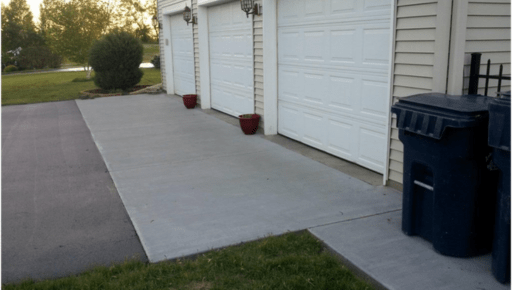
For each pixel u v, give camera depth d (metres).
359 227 4.06
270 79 7.95
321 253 3.63
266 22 7.65
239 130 8.76
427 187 3.54
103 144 7.95
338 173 5.79
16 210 4.82
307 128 7.24
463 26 4.19
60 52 26.11
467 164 3.21
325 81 6.56
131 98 14.38
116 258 3.66
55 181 5.84
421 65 4.53
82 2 26.12
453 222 3.34
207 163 6.49
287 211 4.54
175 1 12.84
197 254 3.68
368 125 5.75
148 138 8.31
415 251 3.55
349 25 5.84
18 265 3.58
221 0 9.39
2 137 8.91
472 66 4.29
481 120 3.07
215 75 10.92
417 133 3.40
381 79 5.38
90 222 4.43
